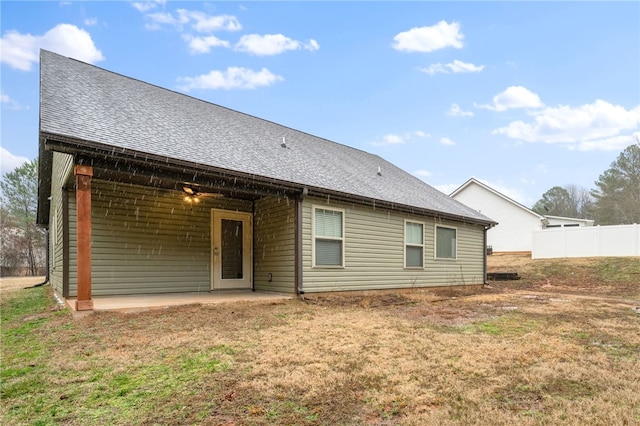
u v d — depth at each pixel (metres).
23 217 30.00
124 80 9.97
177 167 6.53
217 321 5.60
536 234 21.67
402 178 14.45
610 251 19.12
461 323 5.99
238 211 9.80
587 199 48.91
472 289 12.11
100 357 3.93
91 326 5.21
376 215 10.08
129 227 8.20
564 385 3.28
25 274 31.36
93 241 7.75
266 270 9.36
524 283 15.76
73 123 6.07
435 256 11.81
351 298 8.57
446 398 2.98
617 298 10.60
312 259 8.55
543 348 4.43
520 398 3.01
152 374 3.45
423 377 3.43
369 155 15.91
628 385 3.27
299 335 4.89
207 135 8.73
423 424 2.53
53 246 11.86
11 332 5.32
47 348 4.32
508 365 3.79
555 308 7.67
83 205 5.79
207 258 9.26
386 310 7.16
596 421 2.58
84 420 2.61
